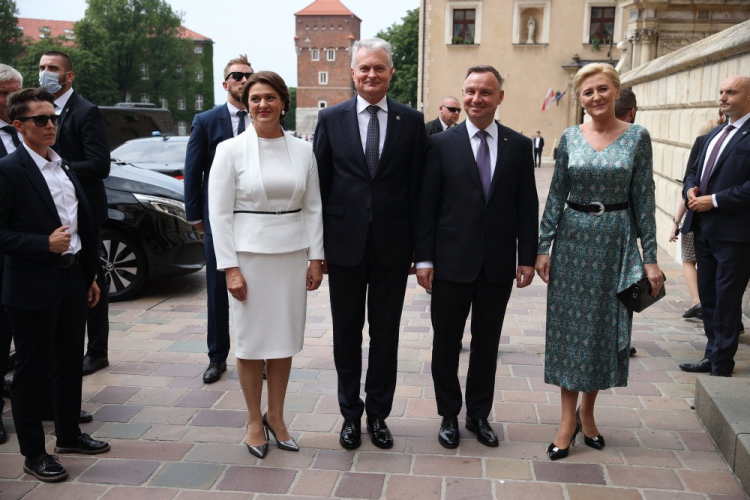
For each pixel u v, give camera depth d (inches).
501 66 1309.1
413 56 1939.0
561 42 1290.6
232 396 173.2
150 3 2672.2
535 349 210.5
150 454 141.3
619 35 1277.1
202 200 184.4
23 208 129.3
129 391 176.4
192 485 128.6
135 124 594.2
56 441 142.1
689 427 153.6
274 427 143.8
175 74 2817.4
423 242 141.6
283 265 137.3
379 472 133.4
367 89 137.0
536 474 132.3
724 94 179.8
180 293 289.0
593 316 136.3
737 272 175.5
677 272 326.6
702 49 313.1
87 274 140.9
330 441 147.3
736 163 175.2
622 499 123.0
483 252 139.1
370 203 138.9
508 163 140.0
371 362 145.9
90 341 191.0
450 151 140.4
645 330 230.7
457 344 145.1
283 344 138.5
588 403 143.3
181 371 191.5
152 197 271.9
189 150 181.9
